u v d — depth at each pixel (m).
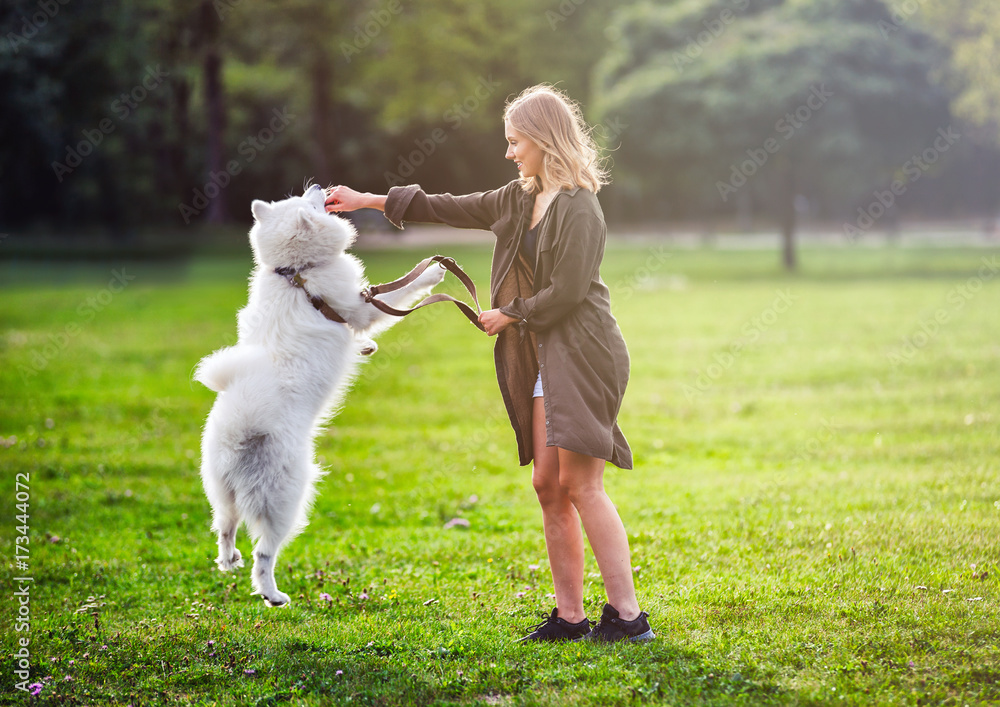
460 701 2.99
